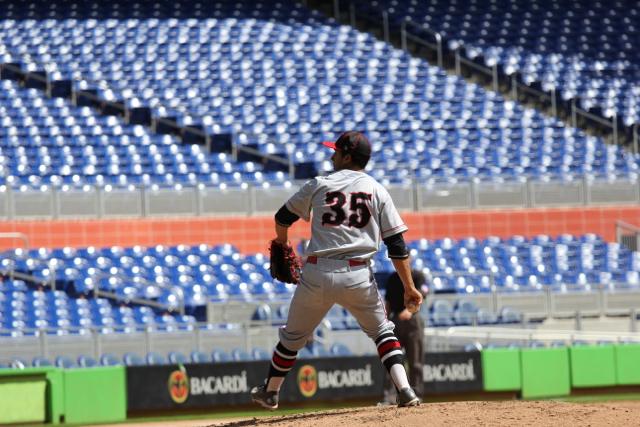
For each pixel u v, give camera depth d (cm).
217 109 8144
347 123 8175
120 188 6656
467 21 9594
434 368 4819
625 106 8844
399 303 3731
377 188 2094
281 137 7900
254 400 2250
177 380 4462
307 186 2105
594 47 9431
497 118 8400
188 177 7344
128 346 5019
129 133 7706
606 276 6912
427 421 1892
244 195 6806
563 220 7231
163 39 8912
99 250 6500
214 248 6656
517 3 9831
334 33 9238
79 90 8056
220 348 5150
